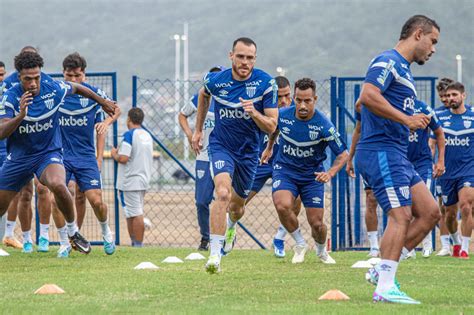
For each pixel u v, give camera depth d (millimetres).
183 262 20266
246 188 18281
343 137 26359
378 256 23344
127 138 26531
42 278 16688
